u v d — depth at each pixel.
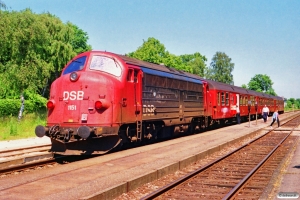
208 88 25.88
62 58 36.09
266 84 133.75
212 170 11.86
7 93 37.97
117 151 14.79
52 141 13.51
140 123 15.41
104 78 13.55
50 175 9.73
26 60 30.08
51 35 35.75
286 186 8.98
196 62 87.38
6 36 28.16
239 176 10.94
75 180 9.06
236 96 35.72
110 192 7.88
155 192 8.20
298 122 39.16
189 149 15.21
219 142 18.12
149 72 16.38
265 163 13.30
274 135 24.91
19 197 7.45
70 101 13.55
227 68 99.00
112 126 13.37
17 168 11.23
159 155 13.36
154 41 61.22
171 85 18.84
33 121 28.84
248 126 31.53
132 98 14.76
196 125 23.81
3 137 20.45
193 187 9.45
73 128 13.13
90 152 13.23
